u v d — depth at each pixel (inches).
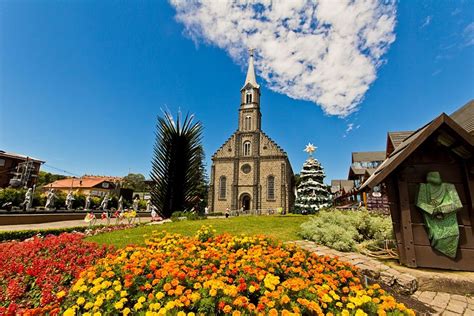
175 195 292.2
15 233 391.2
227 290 105.3
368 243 271.4
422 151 206.4
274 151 1336.1
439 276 171.8
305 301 100.7
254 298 117.1
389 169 193.8
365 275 179.8
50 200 933.8
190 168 304.7
